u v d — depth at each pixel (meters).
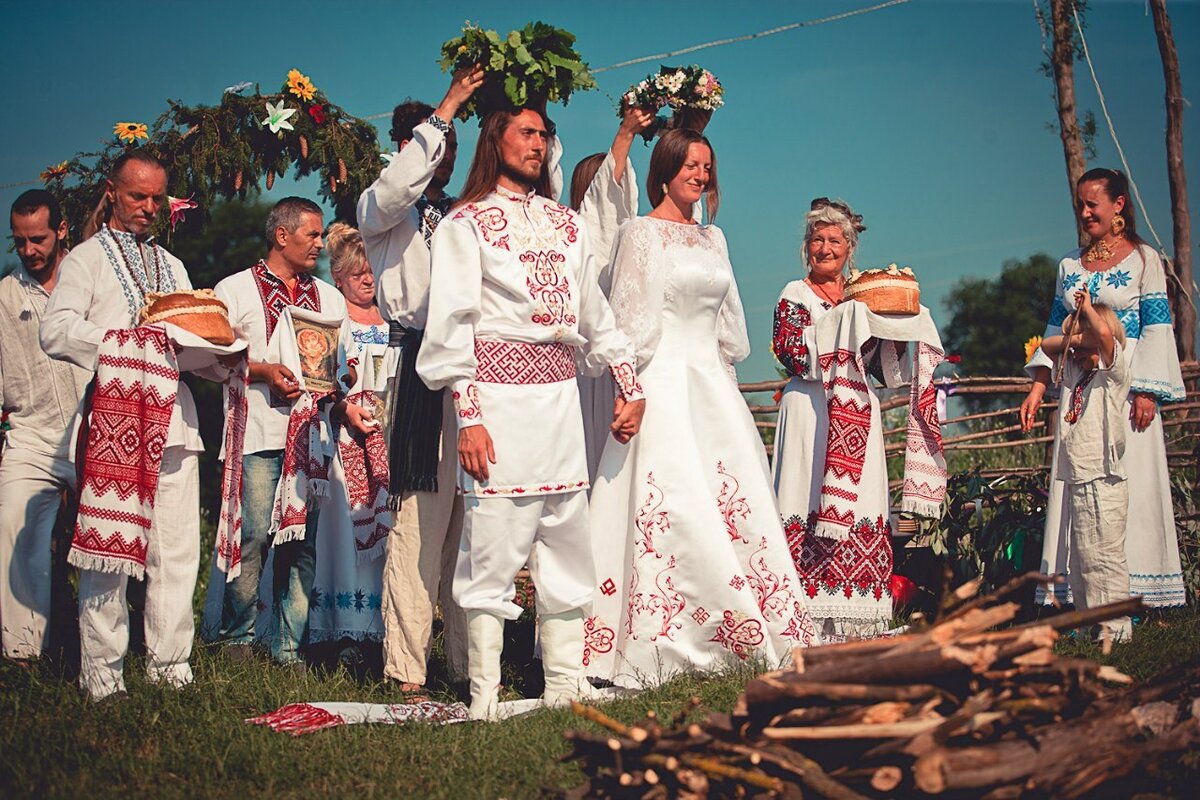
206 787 4.11
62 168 7.32
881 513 6.29
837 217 6.48
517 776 4.15
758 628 5.42
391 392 5.42
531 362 4.96
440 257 4.93
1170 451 8.34
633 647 5.43
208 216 7.58
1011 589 3.73
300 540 6.04
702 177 5.78
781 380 8.73
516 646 6.41
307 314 6.07
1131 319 6.39
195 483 5.27
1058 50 10.65
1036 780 3.27
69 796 3.92
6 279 5.76
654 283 5.59
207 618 6.40
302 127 7.54
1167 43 10.63
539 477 4.94
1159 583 6.42
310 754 4.41
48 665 5.36
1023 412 6.43
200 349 5.14
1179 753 3.52
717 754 3.49
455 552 5.57
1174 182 10.48
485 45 5.05
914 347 6.39
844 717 3.48
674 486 5.49
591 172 6.36
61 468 5.62
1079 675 3.47
